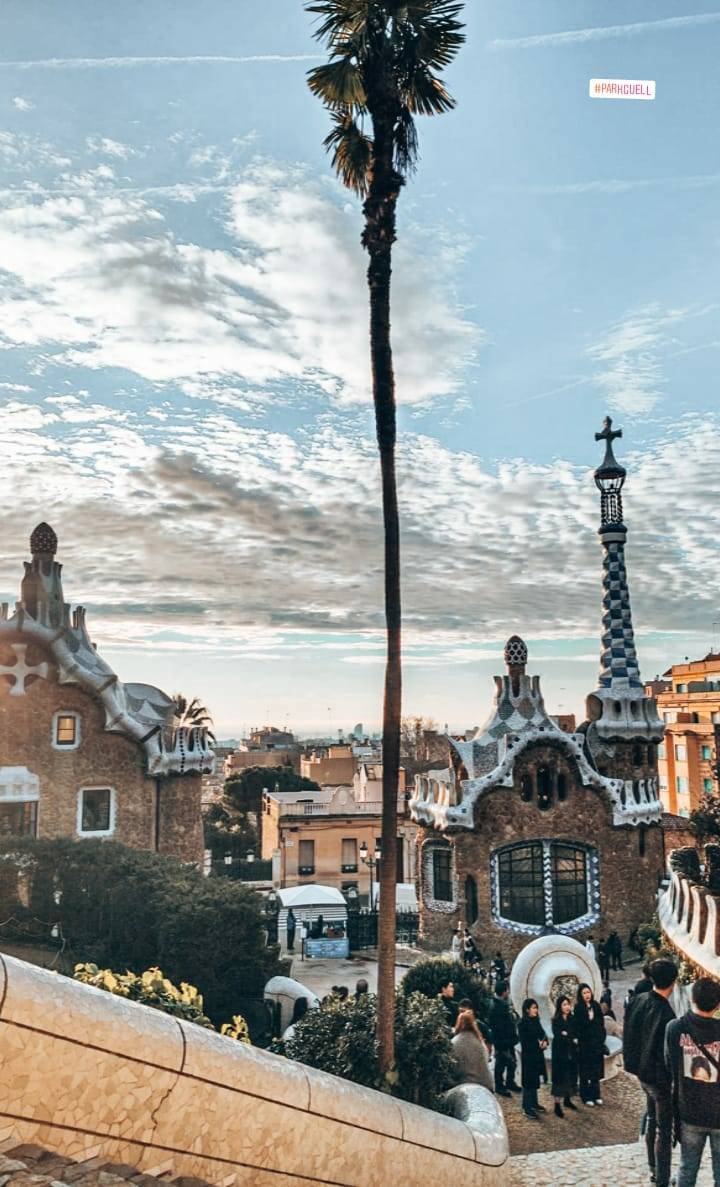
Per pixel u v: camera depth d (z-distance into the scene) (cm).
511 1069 1733
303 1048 1351
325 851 5753
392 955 1323
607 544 4894
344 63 1540
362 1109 859
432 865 4119
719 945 1658
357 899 5178
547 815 4031
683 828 5275
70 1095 602
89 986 650
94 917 2516
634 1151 1202
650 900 4116
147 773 4050
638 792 4269
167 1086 663
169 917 2342
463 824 3925
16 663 3916
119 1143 632
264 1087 745
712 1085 834
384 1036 1287
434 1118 983
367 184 1653
